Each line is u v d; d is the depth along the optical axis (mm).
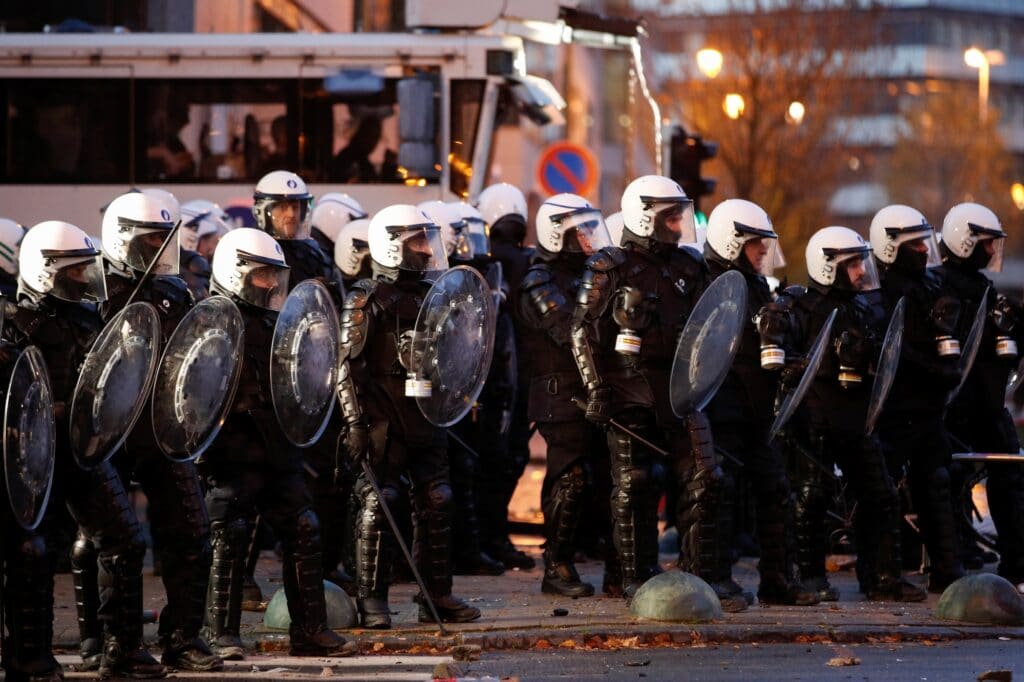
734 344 27125
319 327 23656
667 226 27281
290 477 23688
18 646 21141
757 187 96438
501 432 33781
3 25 53438
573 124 110688
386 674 22062
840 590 31109
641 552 27938
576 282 29172
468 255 32219
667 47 112750
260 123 51781
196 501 22359
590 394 27125
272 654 24000
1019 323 31516
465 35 51469
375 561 25844
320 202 35094
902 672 22625
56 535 23844
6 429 20156
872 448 29078
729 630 25422
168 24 52531
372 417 25750
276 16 52625
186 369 21969
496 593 30109
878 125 194625
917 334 30016
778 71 95250
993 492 31422
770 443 28594
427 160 50844
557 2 52219
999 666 23188
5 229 30062
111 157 51875
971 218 31047
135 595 21797
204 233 35562
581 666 23172
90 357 21141
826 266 28719
